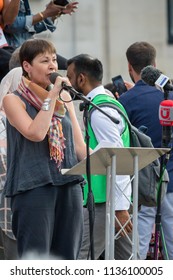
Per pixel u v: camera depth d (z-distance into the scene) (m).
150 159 11.38
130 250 12.52
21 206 11.17
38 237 11.16
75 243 11.43
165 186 12.98
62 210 11.34
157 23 29.20
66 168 11.41
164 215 13.48
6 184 11.30
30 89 11.34
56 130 11.28
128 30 28.92
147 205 12.93
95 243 12.48
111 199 11.21
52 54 11.48
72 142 11.52
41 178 11.16
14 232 11.35
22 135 11.25
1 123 12.36
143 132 13.20
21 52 11.49
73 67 12.70
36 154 11.21
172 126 12.58
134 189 11.30
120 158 11.20
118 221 11.91
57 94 11.17
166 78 12.49
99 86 12.65
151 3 29.08
